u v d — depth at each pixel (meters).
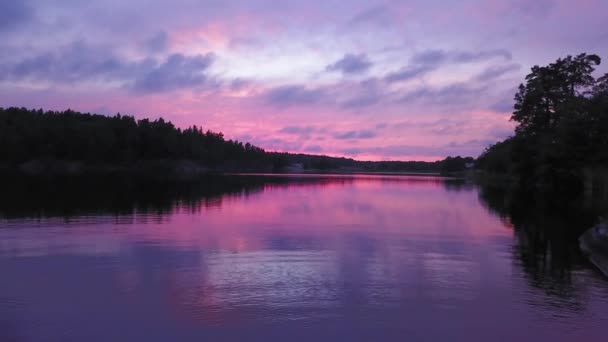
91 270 12.73
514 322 9.18
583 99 44.06
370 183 85.00
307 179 105.56
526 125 54.97
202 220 23.80
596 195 45.06
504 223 24.30
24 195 37.41
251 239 18.11
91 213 25.97
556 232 21.06
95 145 133.50
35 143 122.94
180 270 12.84
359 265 13.80
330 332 8.54
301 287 11.32
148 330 8.55
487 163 107.38
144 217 24.62
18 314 9.33
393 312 9.64
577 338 8.47
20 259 14.03
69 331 8.48
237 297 10.48
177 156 162.88
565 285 11.80
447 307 10.01
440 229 21.78
